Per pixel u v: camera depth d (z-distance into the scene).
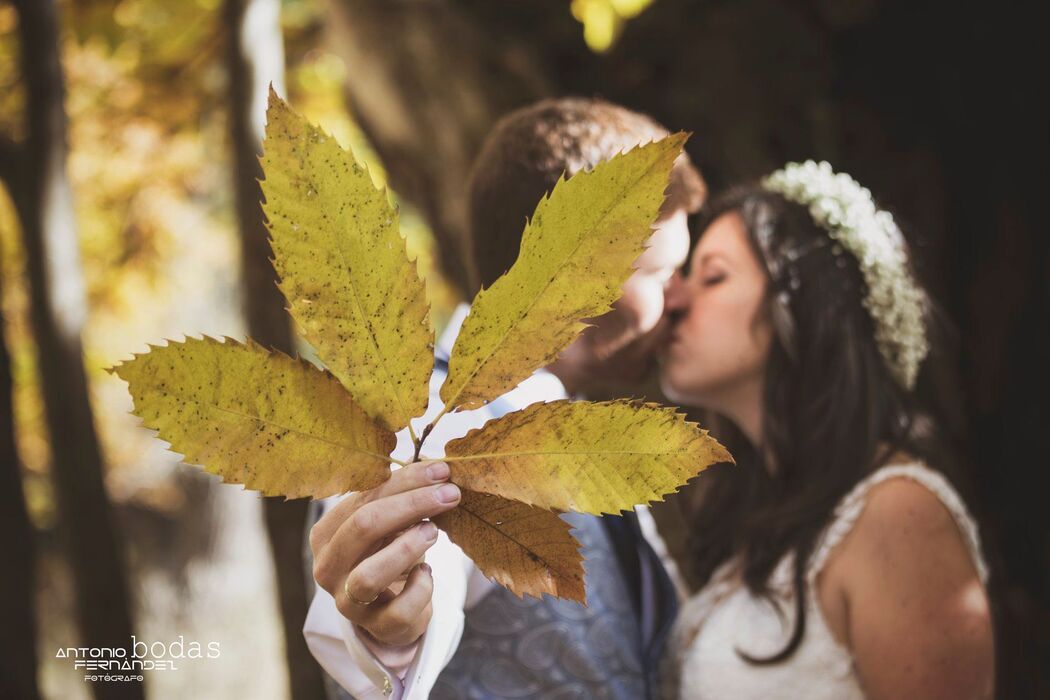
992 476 4.29
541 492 0.77
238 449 0.73
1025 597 4.04
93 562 4.55
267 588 10.31
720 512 1.93
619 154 0.72
